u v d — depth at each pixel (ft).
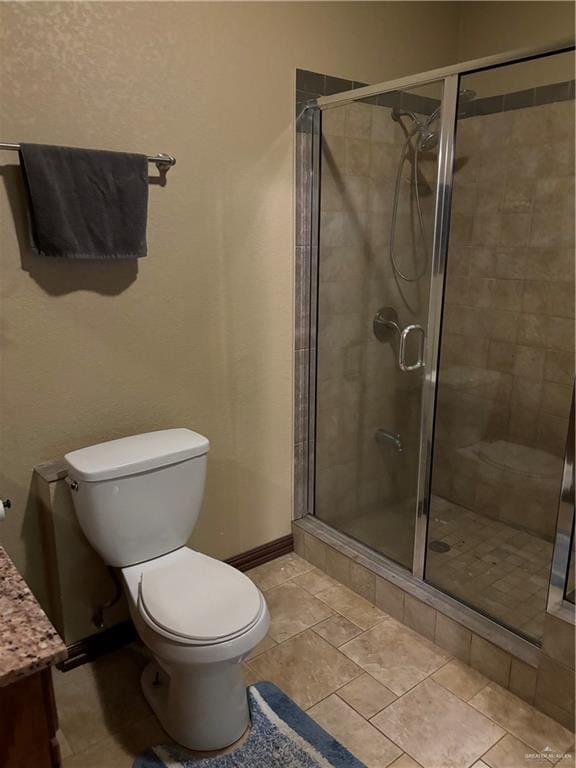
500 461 9.25
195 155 6.78
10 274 5.79
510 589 7.30
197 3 6.45
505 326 9.00
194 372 7.34
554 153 8.00
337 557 8.18
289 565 8.66
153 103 6.35
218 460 7.88
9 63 5.43
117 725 5.90
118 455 6.08
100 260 6.28
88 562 6.60
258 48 7.03
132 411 6.93
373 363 8.53
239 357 7.73
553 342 8.49
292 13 7.25
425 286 7.76
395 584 7.38
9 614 3.05
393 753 5.53
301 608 7.66
